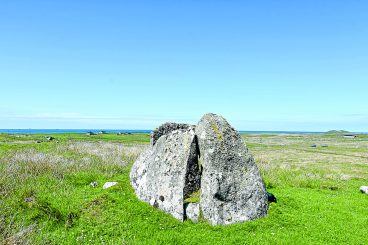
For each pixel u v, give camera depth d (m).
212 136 15.52
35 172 21.94
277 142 99.81
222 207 14.48
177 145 16.33
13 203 14.94
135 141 73.38
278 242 12.41
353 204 18.06
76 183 20.48
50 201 16.23
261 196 15.37
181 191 14.99
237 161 15.46
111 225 13.70
